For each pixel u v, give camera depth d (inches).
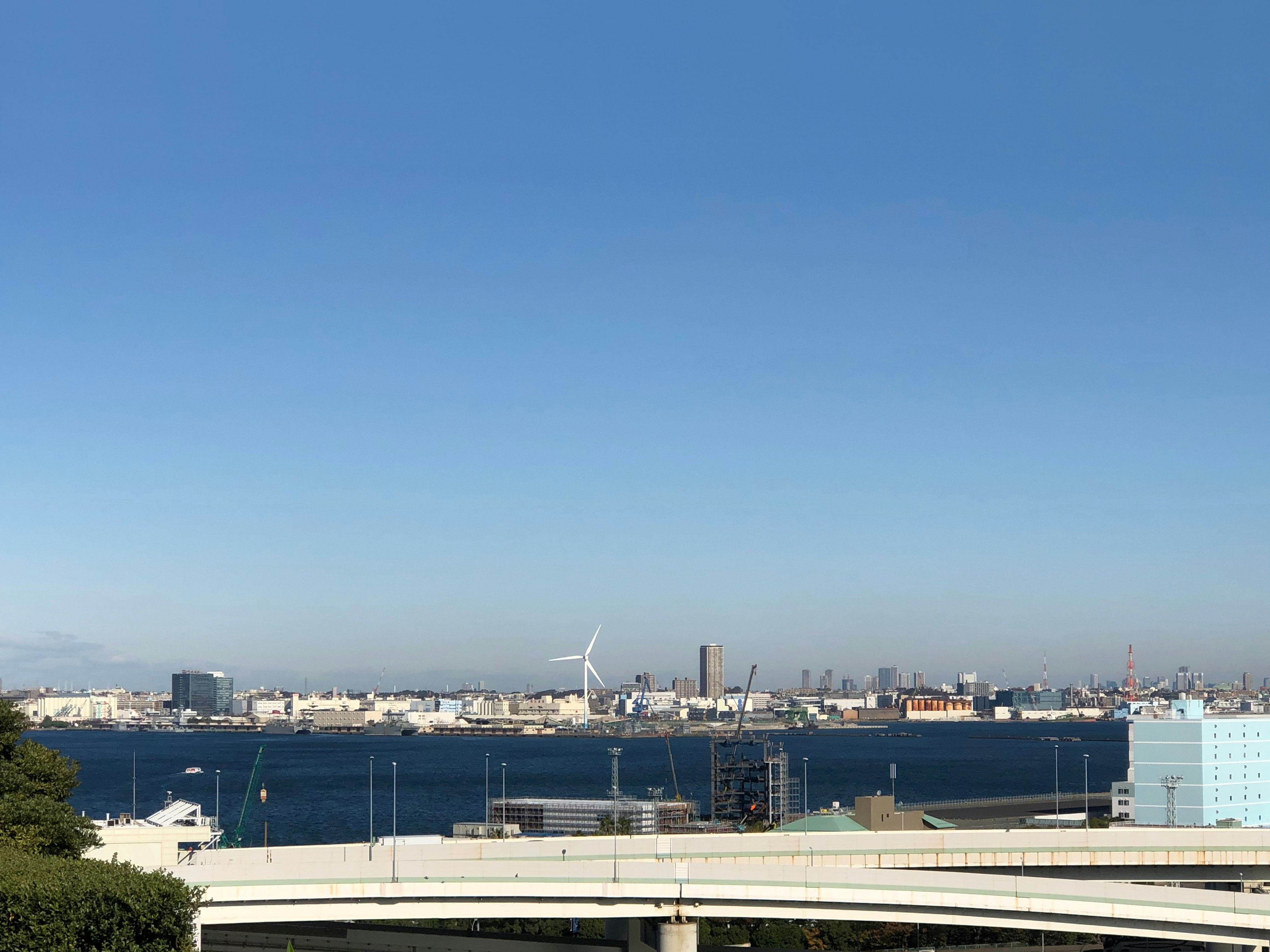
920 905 5187.0
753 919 5856.3
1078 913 5216.5
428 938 5354.3
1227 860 6446.9
